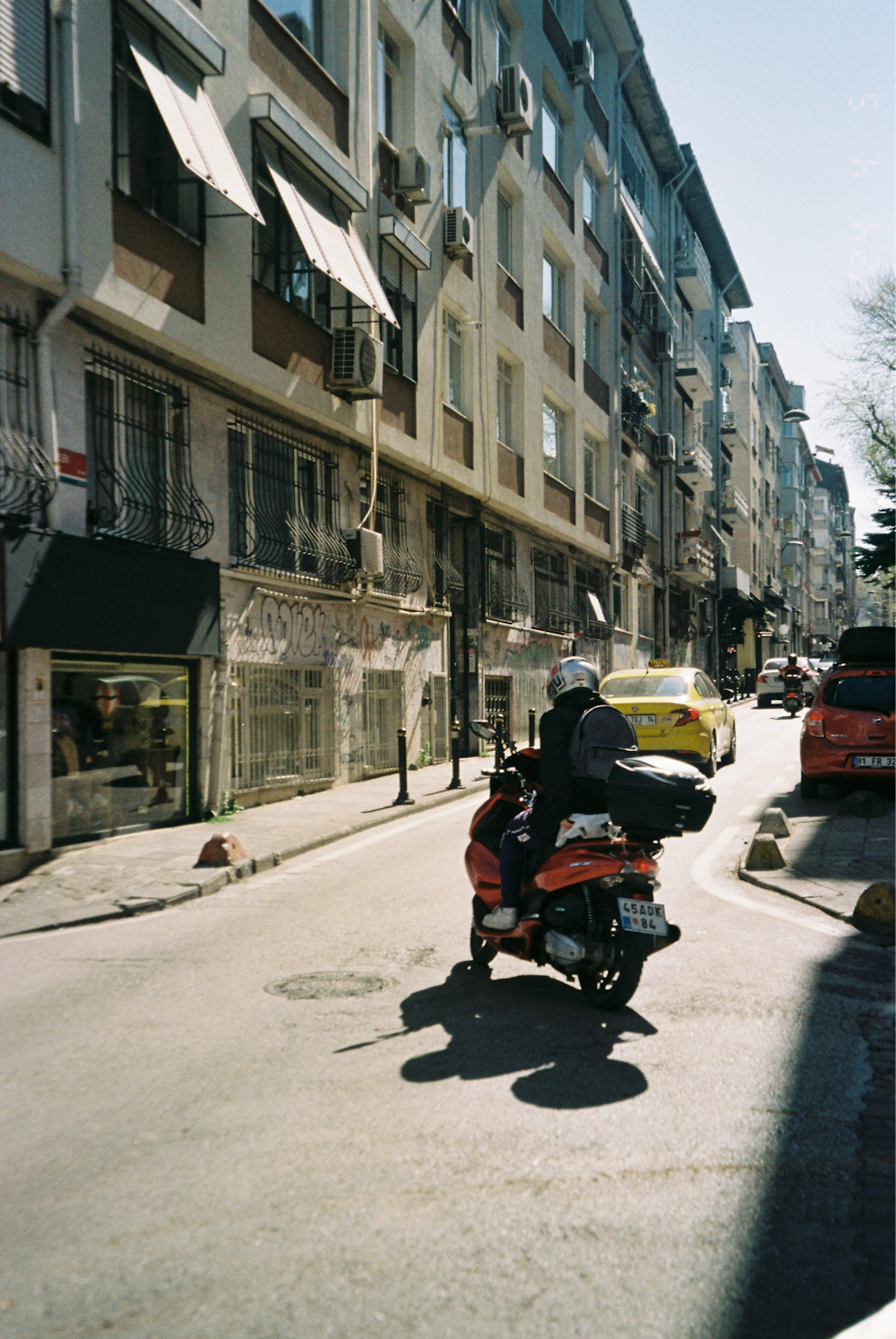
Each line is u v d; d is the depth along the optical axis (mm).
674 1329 2553
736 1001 5277
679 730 15008
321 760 14977
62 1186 3340
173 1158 3521
